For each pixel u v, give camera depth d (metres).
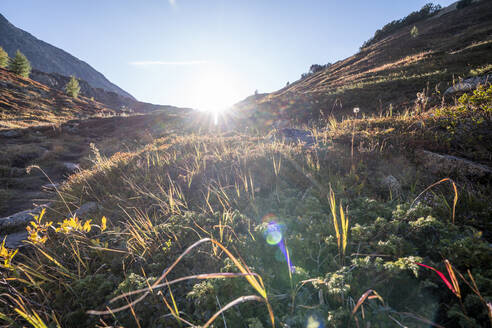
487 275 1.68
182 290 2.22
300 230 2.79
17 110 35.25
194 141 8.27
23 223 5.07
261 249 2.58
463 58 18.23
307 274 2.04
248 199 3.65
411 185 3.24
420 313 1.65
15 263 3.28
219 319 1.81
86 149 18.59
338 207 3.02
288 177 4.07
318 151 4.80
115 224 3.82
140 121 28.25
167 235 2.99
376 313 1.68
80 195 5.53
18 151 14.87
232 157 5.29
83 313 2.14
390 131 4.95
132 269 2.60
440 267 1.84
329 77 43.25
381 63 35.69
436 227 2.18
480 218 2.44
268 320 1.78
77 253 2.87
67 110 45.38
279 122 18.20
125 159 7.04
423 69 19.81
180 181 4.68
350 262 2.18
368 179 3.67
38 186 9.97
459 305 1.60
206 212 3.44
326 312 1.76
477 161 3.45
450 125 4.45
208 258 2.50
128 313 2.07
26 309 2.11
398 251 2.03
